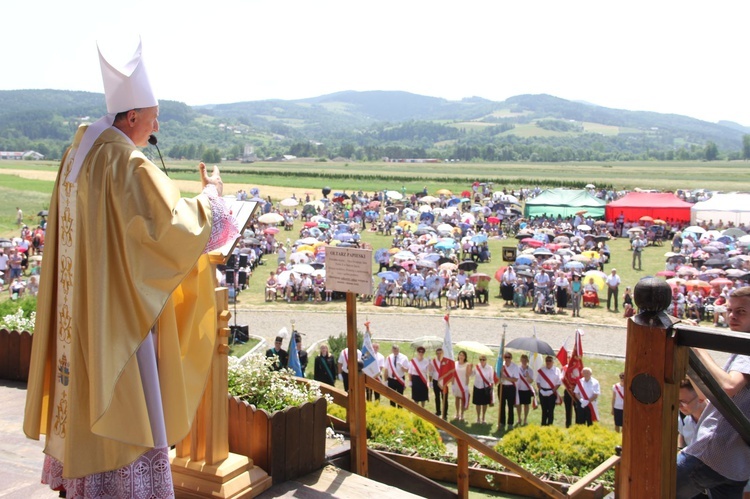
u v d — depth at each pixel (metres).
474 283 37.59
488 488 10.30
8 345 7.98
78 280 3.84
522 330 31.14
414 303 37.00
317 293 37.22
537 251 44.94
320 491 5.29
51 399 4.16
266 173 161.12
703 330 2.66
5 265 38.94
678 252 52.12
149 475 3.93
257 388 5.85
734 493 4.45
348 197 90.12
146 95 4.05
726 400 3.14
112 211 3.79
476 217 69.81
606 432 12.47
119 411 3.70
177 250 3.76
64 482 4.18
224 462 4.98
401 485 7.09
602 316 34.00
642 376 2.79
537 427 12.77
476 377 18.73
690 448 4.45
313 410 5.64
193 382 4.23
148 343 3.88
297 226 68.88
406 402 6.24
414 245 48.66
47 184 108.56
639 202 64.88
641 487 2.83
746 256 43.84
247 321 32.38
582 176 191.75
